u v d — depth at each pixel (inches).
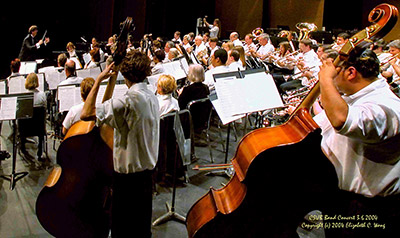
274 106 105.5
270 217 68.6
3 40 461.7
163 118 142.1
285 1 511.8
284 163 65.6
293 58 227.1
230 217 69.6
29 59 341.7
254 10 519.2
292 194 67.2
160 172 149.9
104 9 479.8
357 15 550.0
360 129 56.2
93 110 85.7
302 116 66.8
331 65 61.8
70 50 315.3
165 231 114.7
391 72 153.6
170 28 565.3
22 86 193.3
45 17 479.2
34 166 166.6
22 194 138.9
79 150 96.2
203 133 211.6
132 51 88.2
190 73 163.8
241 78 106.1
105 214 99.7
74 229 98.9
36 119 167.3
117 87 136.1
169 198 137.6
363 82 62.1
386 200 62.5
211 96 125.3
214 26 417.1
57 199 96.8
